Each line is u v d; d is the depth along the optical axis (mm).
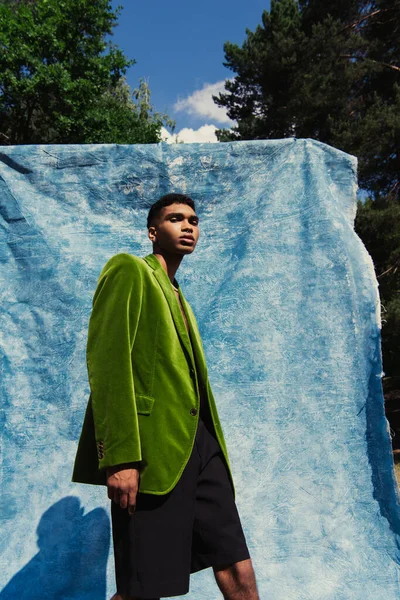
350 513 2502
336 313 2762
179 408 1608
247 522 2475
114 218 2896
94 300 1672
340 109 12992
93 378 1512
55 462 2561
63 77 12734
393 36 13922
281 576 2348
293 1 15570
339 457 2588
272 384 2691
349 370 2695
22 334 2699
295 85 13492
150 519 1528
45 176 2873
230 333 2758
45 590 2305
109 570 2398
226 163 2979
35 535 2426
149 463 1533
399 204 12344
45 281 2764
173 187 2947
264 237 2881
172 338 1671
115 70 14969
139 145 2961
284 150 2996
